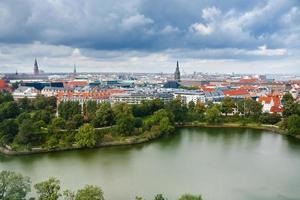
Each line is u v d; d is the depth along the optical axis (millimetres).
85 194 159250
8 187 165500
